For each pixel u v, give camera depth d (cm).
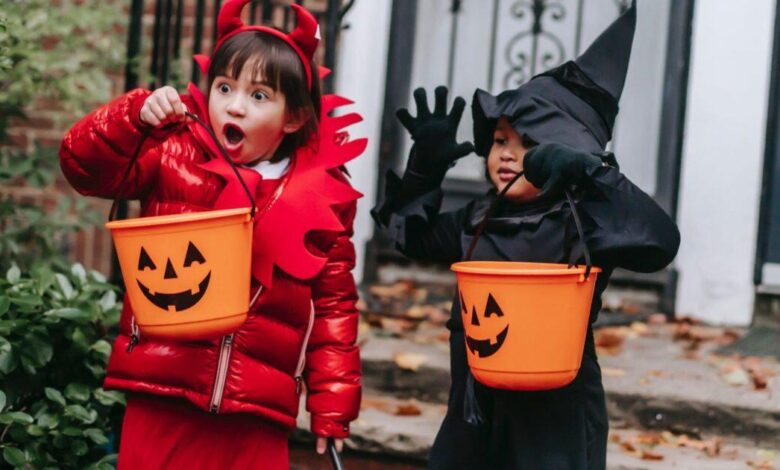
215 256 241
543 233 271
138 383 266
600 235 260
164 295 241
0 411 308
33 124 519
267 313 272
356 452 382
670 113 516
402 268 536
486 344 249
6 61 370
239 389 266
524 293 243
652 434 393
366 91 534
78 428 328
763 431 387
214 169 264
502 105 278
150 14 526
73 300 339
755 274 505
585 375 277
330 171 286
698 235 510
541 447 270
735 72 506
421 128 291
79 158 258
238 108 264
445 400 416
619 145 532
